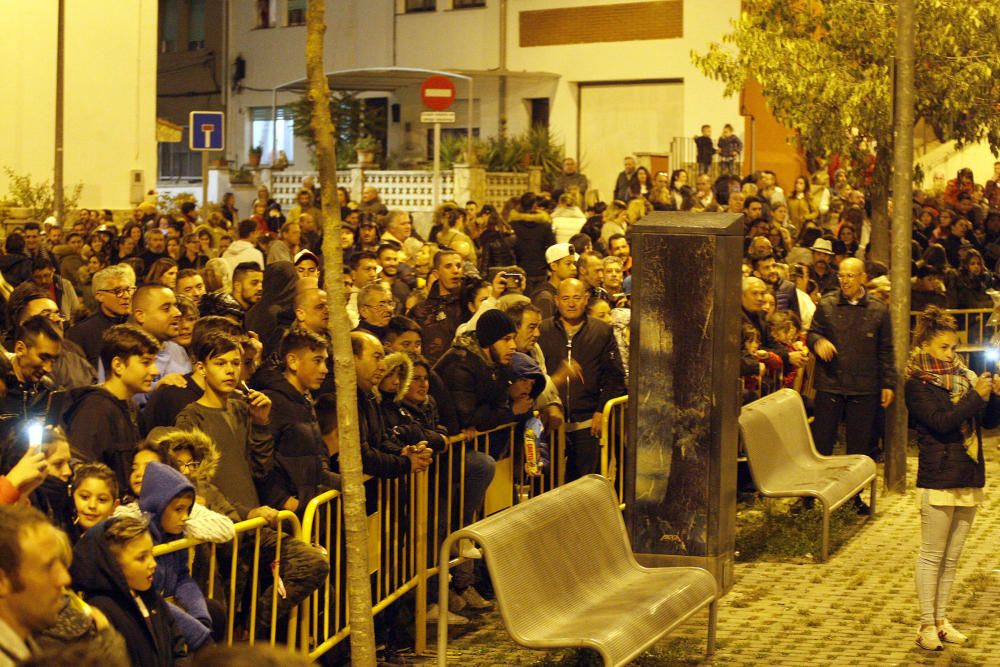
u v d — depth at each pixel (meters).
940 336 7.72
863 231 22.42
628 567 7.59
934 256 15.26
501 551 6.54
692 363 8.26
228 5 41.75
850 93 16.38
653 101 33.47
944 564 7.83
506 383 8.17
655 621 6.80
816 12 17.12
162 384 6.73
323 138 5.96
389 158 35.03
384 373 7.14
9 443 5.79
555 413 8.86
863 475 10.45
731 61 17.34
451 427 7.88
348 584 6.19
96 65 23.80
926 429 7.73
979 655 7.62
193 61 42.78
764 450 9.89
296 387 6.63
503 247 17.06
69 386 7.89
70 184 23.50
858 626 8.11
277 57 40.62
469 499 8.09
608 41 33.88
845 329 11.46
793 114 16.88
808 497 10.00
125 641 4.59
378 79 35.16
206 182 19.86
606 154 34.28
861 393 11.44
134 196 24.30
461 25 36.59
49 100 23.09
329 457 7.16
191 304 8.41
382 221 19.59
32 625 3.52
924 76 16.31
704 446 8.28
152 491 5.32
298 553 6.21
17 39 22.75
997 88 16.61
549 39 34.94
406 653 7.55
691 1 32.50
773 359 11.52
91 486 5.21
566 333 9.53
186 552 5.47
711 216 8.36
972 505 7.74
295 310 8.91
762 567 9.37
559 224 21.44
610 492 7.69
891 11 16.19
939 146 30.47
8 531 3.46
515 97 35.56
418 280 13.28
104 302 8.97
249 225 16.47
